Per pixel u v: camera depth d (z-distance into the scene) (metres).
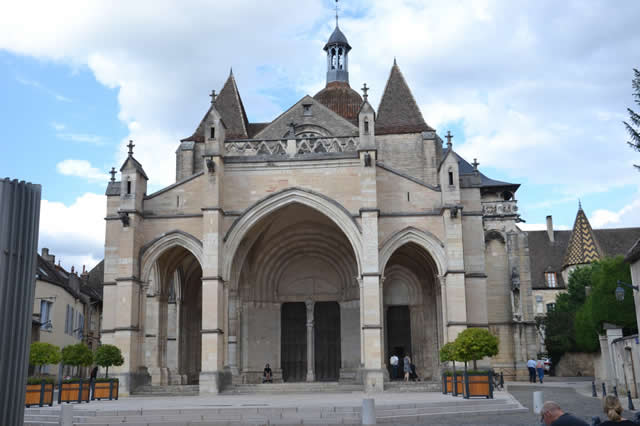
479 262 34.50
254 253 39.94
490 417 21.48
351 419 20.19
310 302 40.47
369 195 32.97
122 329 32.38
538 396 20.83
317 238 40.50
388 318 40.19
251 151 36.28
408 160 42.78
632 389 30.06
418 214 34.06
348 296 40.06
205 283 32.44
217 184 33.47
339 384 32.03
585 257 73.50
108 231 34.72
